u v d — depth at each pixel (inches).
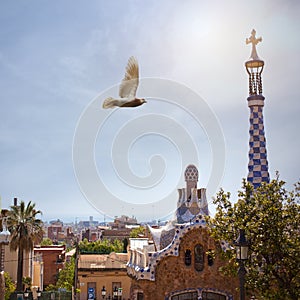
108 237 4618.6
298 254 986.1
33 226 1946.4
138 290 1478.8
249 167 1380.4
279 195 1044.5
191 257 1460.4
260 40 1423.5
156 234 1600.6
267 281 995.3
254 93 1402.6
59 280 2674.7
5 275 1963.6
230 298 1439.5
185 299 1446.9
